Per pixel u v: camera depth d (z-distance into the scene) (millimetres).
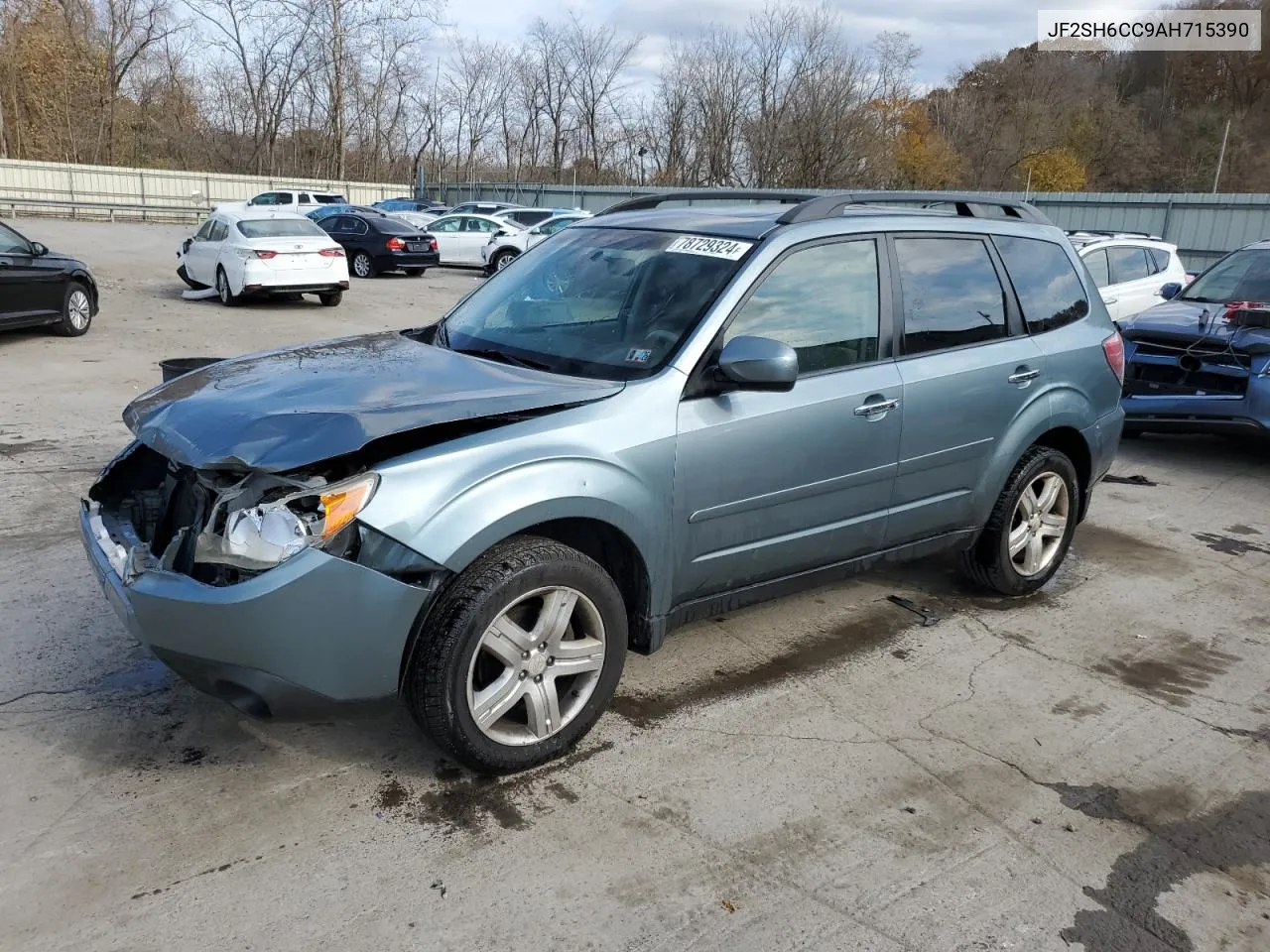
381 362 3656
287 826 2938
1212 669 4301
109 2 47219
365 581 2787
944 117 53344
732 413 3527
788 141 38531
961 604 4914
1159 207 27438
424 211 36219
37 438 7367
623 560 3447
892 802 3193
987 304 4555
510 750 3148
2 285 11008
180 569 2982
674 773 3301
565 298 3998
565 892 2705
